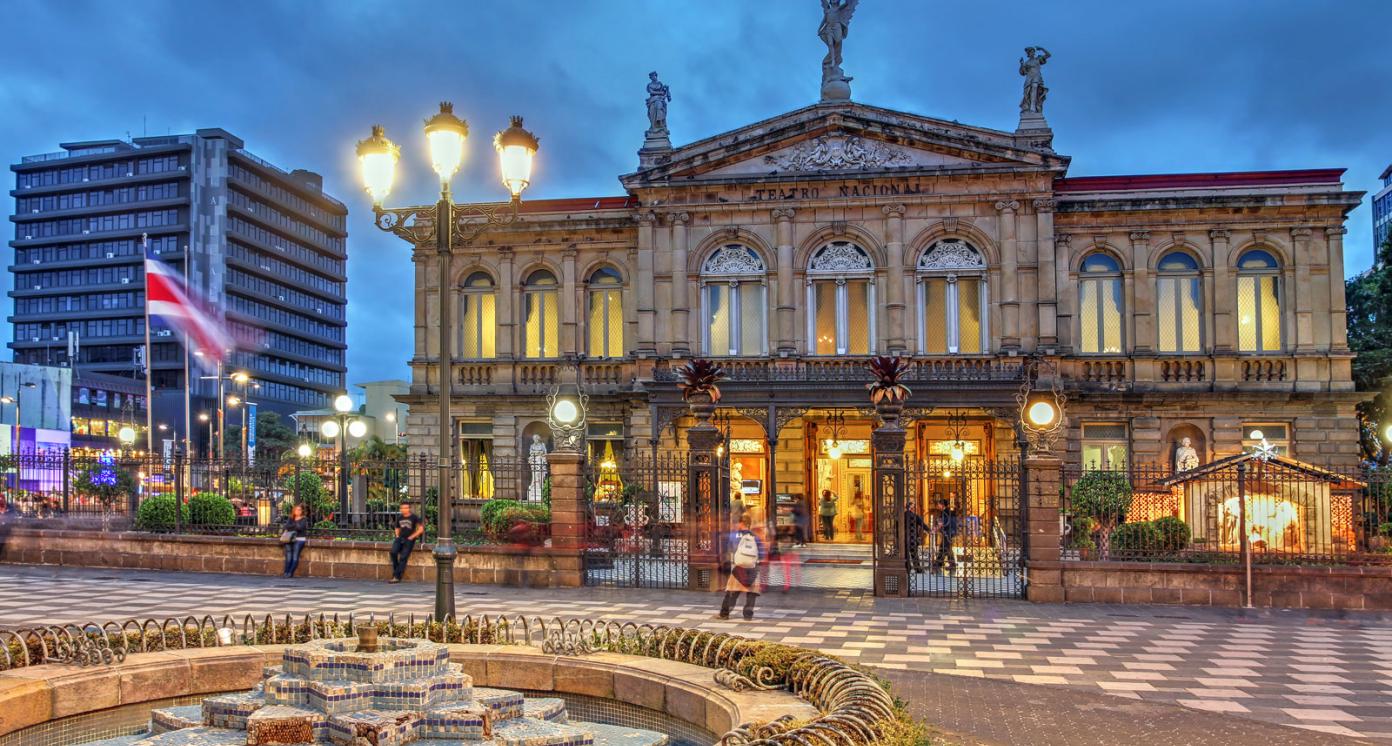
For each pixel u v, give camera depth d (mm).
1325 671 16812
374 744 10180
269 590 25906
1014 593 25938
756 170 42406
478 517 43375
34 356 136250
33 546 31984
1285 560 24984
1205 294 41594
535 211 45406
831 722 9242
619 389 43531
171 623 14516
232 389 128875
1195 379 41219
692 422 42781
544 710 12141
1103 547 27000
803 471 43031
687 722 12047
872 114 41812
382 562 28219
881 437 25844
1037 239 40688
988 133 41062
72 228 137375
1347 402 40344
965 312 41344
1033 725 13242
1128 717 13695
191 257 131750
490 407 44438
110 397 111250
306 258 149875
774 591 26328
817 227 41812
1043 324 40375
